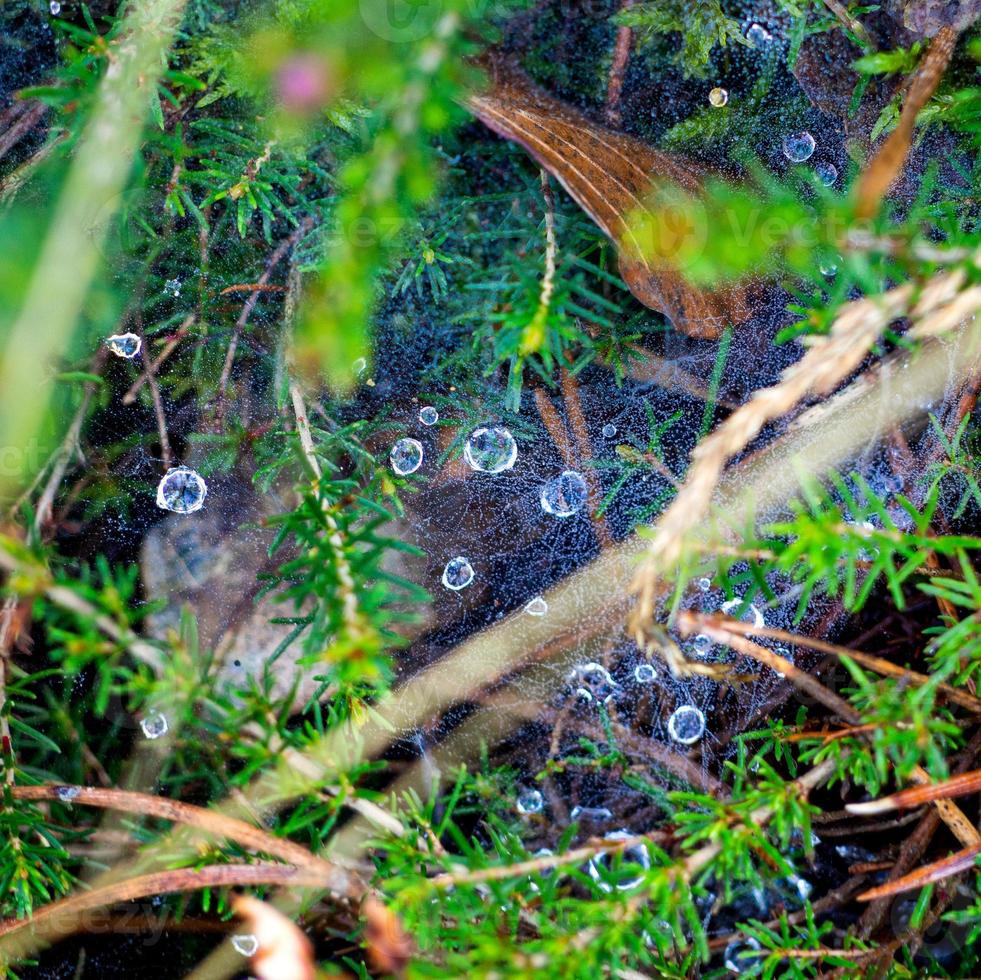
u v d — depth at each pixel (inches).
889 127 94.3
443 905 67.8
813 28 98.1
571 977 57.6
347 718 81.6
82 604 59.6
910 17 92.0
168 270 110.5
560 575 112.6
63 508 104.9
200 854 74.8
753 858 89.0
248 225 112.4
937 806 80.1
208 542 111.3
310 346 56.0
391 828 75.0
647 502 111.4
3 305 62.1
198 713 100.7
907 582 102.7
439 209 109.8
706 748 104.1
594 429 114.6
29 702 103.8
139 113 72.5
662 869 61.8
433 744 108.7
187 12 100.7
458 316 107.7
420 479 109.0
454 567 112.9
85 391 103.3
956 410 95.7
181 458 111.2
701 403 113.9
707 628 69.4
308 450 96.7
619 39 109.3
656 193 101.6
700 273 62.0
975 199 92.5
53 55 111.1
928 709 63.3
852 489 105.8
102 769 101.5
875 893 71.7
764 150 108.3
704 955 65.3
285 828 67.5
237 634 108.5
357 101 94.3
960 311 55.6
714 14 104.1
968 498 96.4
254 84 96.5
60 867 81.3
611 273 109.6
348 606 63.9
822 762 76.8
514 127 101.3
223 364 111.5
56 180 96.4
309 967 89.4
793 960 74.7
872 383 99.5
